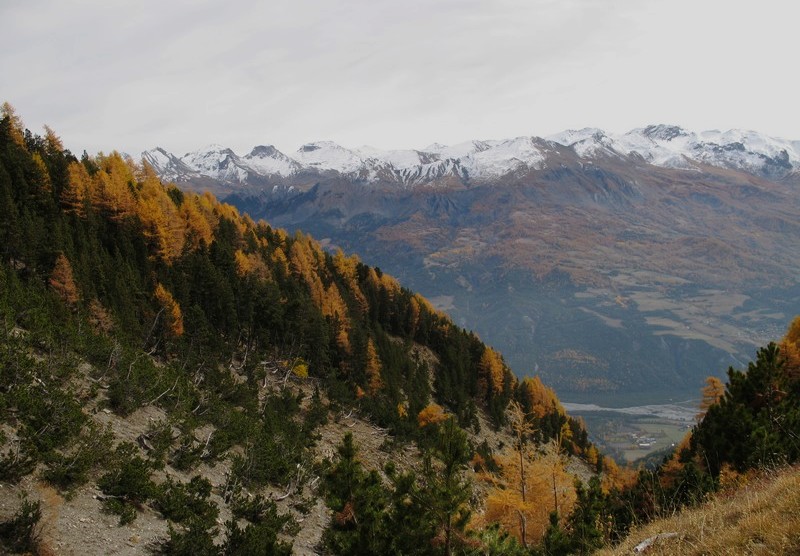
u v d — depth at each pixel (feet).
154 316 168.86
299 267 351.05
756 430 60.34
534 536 88.79
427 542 50.57
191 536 54.95
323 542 73.15
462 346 362.53
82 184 239.50
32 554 43.78
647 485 55.67
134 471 63.16
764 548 27.76
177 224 259.60
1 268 119.75
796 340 152.87
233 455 93.91
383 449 157.89
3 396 63.52
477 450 181.98
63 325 111.04
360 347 247.91
